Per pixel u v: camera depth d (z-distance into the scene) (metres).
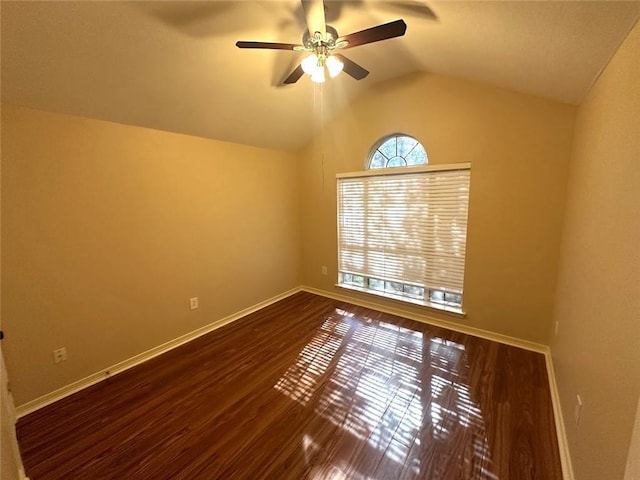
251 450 1.58
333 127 3.43
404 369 2.26
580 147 1.83
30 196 1.85
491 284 2.63
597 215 1.30
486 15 1.34
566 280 1.95
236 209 3.23
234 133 2.99
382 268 3.34
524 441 1.58
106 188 2.20
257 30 1.86
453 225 2.76
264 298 3.68
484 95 2.43
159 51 1.78
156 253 2.56
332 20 1.85
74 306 2.09
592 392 1.16
